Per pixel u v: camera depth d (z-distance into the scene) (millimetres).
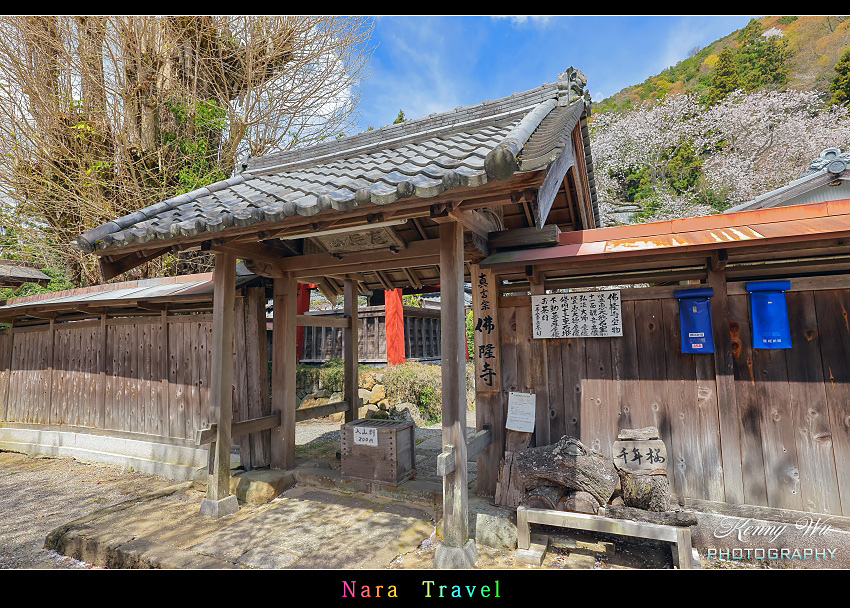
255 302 5941
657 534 3199
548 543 3793
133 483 5969
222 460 4691
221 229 3736
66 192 9281
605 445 4109
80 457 7184
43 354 8117
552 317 4309
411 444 5312
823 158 9602
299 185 4535
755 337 3621
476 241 4102
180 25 10289
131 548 3789
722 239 3230
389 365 11758
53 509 5156
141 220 4680
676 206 28812
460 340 3643
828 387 3486
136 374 6867
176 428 6367
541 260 3832
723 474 3699
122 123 9898
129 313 7387
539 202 3279
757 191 27172
